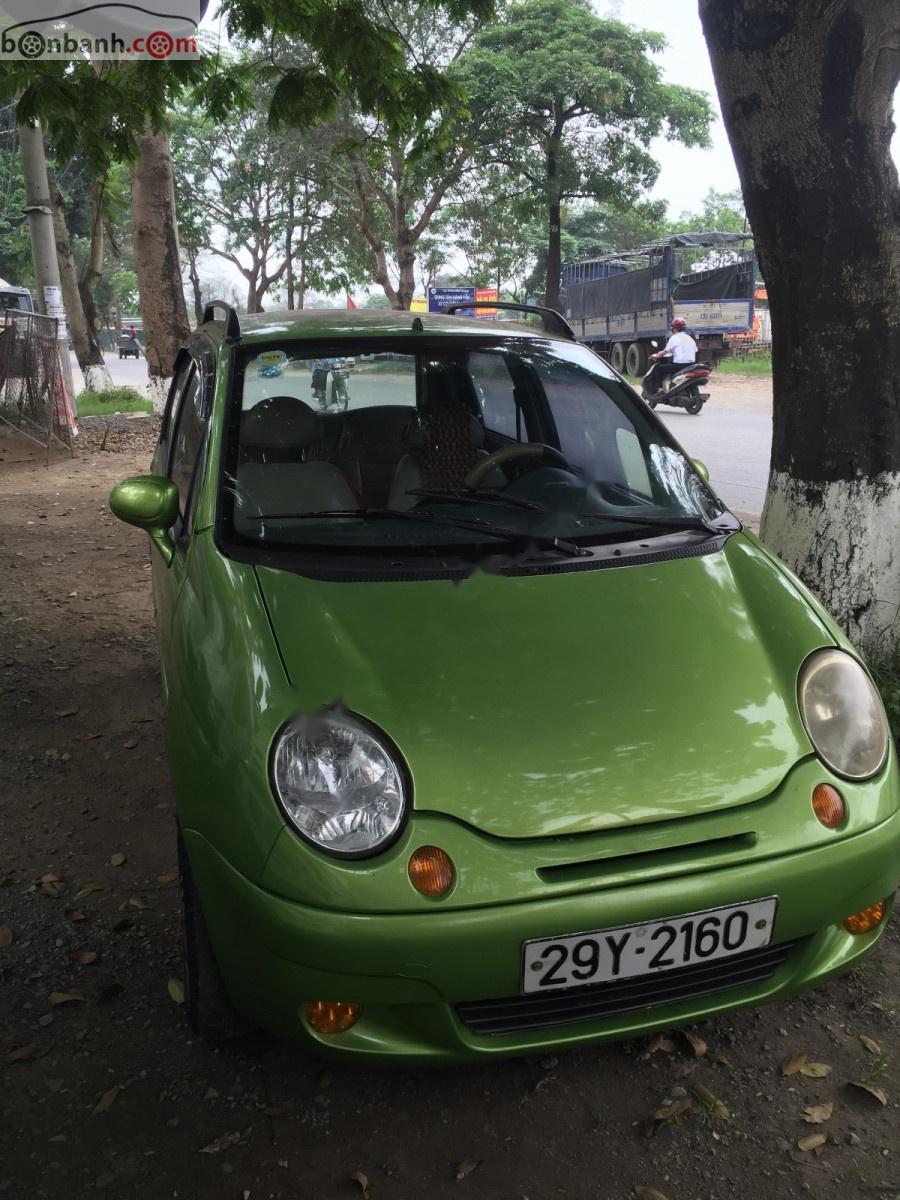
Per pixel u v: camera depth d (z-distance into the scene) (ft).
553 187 78.69
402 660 7.19
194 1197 6.53
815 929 6.79
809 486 12.97
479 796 6.41
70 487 32.40
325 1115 7.18
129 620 18.28
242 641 7.30
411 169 21.86
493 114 75.20
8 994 8.43
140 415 53.47
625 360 87.66
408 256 81.66
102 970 8.73
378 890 6.06
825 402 12.62
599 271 96.99
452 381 10.27
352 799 6.34
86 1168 6.73
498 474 9.69
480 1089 7.41
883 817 6.93
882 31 11.11
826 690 7.42
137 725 13.70
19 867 10.35
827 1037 7.88
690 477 10.02
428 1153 6.86
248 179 112.16
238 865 6.37
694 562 8.61
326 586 7.87
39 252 44.88
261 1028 7.69
